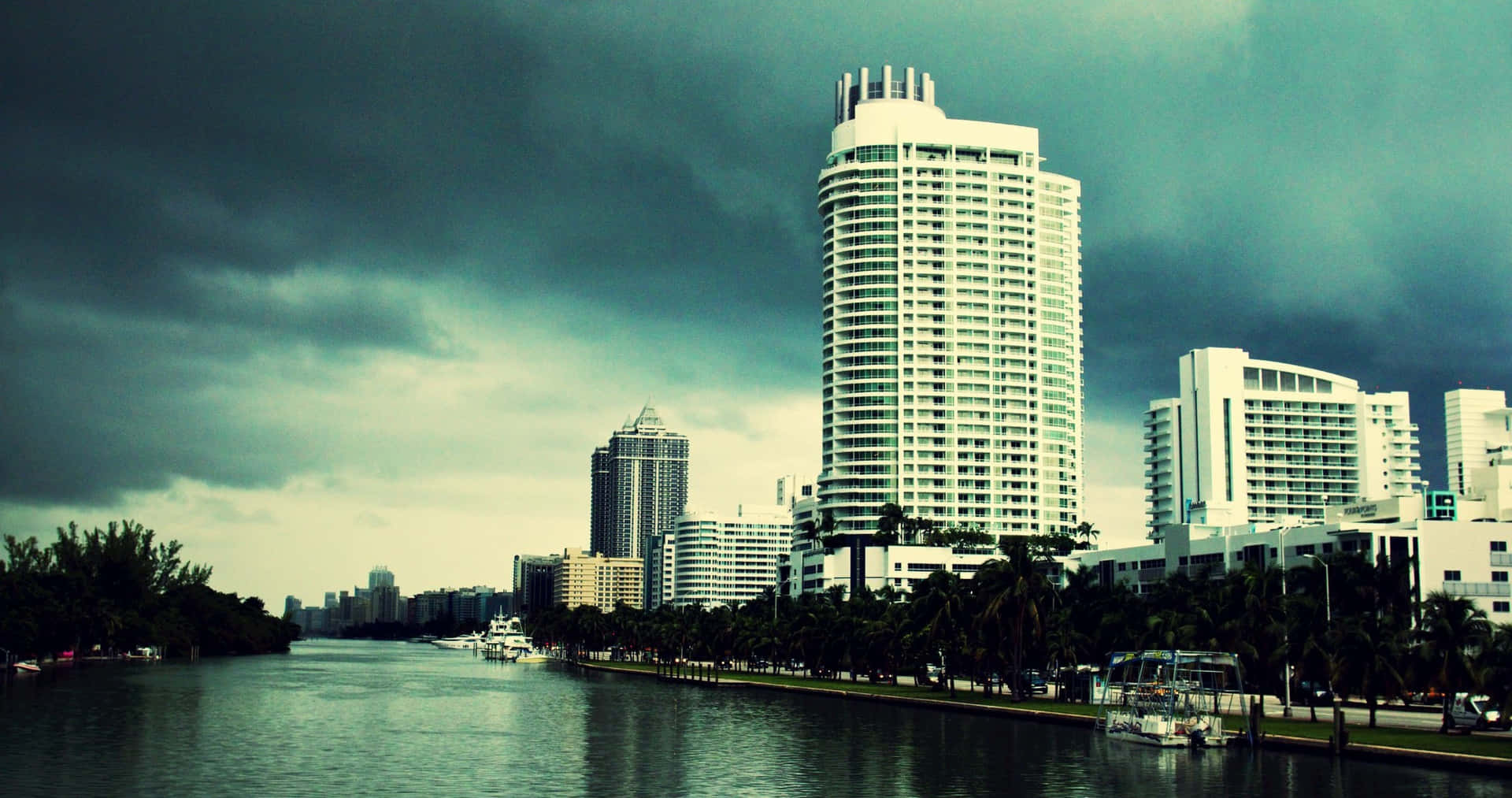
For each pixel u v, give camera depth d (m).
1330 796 99.06
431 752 130.50
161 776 110.06
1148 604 198.25
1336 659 135.12
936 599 199.88
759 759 124.06
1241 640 153.25
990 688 198.88
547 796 101.88
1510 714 120.94
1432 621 131.88
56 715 163.75
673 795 103.00
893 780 110.62
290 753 127.75
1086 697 182.25
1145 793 102.81
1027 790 105.12
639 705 197.50
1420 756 113.75
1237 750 127.81
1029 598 183.12
